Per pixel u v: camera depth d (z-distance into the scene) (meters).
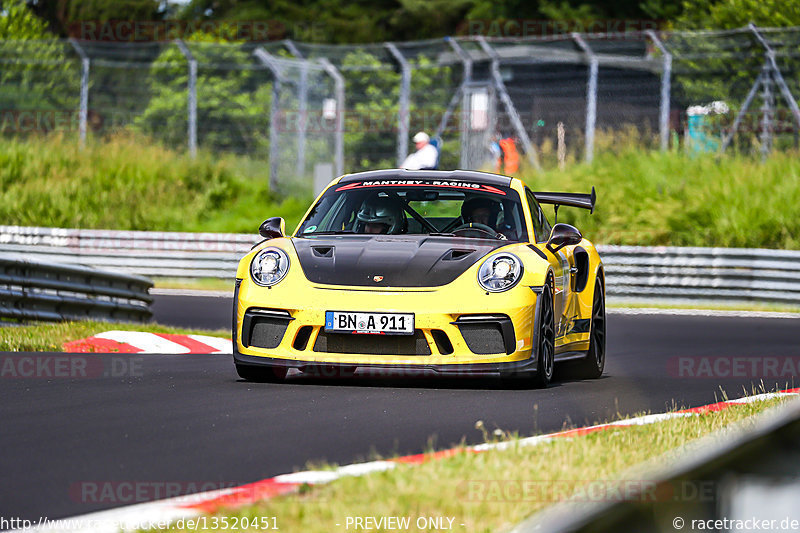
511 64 80.31
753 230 64.81
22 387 21.86
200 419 17.83
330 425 17.41
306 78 85.00
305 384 23.00
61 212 78.81
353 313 22.34
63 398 20.27
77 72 93.00
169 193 81.94
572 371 28.25
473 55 79.06
